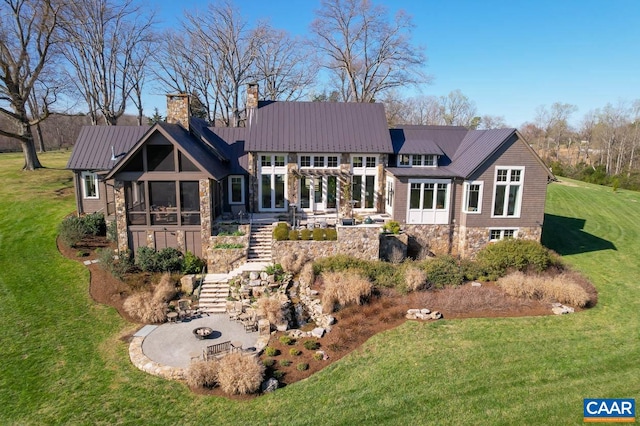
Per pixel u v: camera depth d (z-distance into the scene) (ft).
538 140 311.47
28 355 49.98
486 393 41.45
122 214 73.20
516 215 81.87
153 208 75.41
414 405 40.09
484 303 60.95
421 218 82.99
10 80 113.39
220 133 97.96
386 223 79.61
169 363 48.70
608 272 76.43
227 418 39.42
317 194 91.09
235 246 73.00
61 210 96.94
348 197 88.58
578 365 45.78
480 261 74.69
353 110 94.89
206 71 162.50
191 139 83.76
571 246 92.32
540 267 71.00
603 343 50.55
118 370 47.67
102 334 55.72
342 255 73.46
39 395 43.11
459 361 47.16
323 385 43.83
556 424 36.94
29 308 60.03
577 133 293.64
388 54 156.97
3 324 55.83
